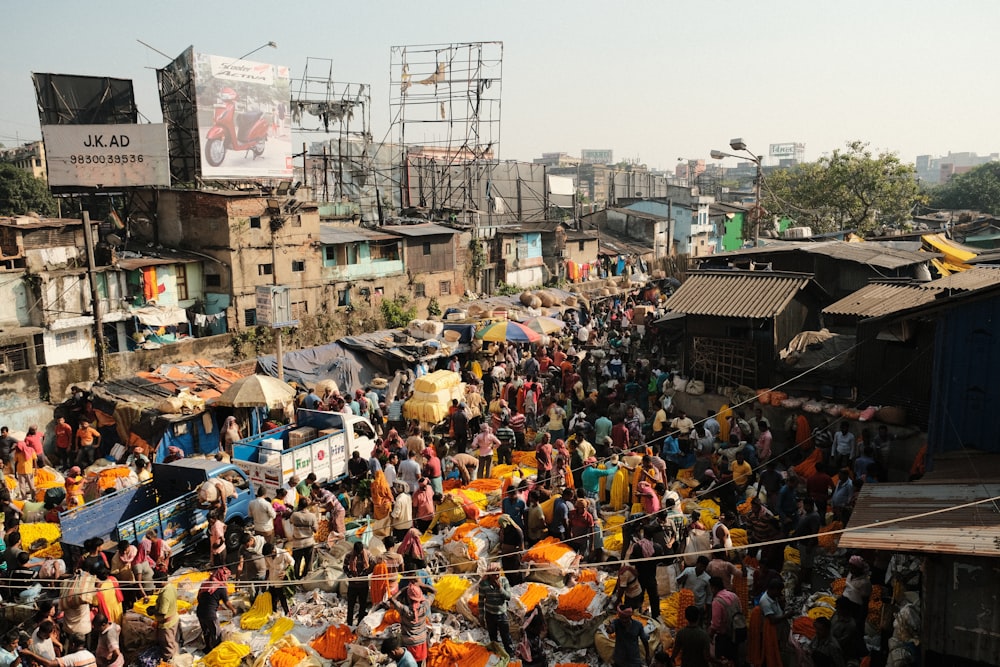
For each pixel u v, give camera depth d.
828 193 65.25
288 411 23.16
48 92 35.59
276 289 25.83
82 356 29.88
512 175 72.19
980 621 9.35
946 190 109.25
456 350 30.31
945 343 12.88
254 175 41.69
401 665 10.85
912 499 10.91
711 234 76.88
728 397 22.52
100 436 22.53
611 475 17.77
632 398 23.66
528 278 54.12
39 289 28.59
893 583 12.58
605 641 12.37
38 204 60.41
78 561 13.06
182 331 34.12
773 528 13.95
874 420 19.39
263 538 14.59
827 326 24.17
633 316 39.19
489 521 16.50
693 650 10.52
